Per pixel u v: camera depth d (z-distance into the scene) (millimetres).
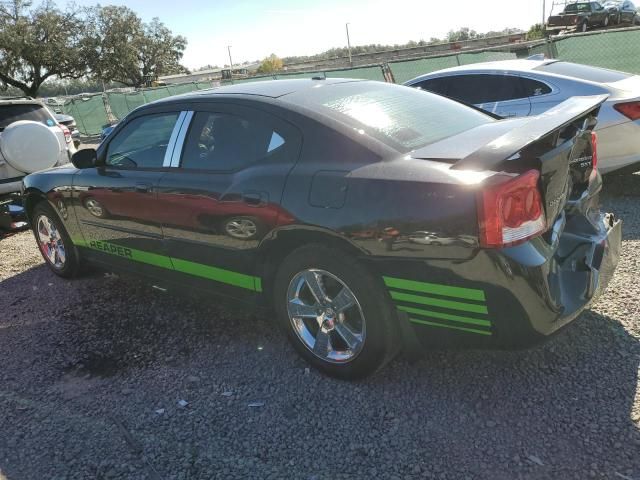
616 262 3154
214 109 3436
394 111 3203
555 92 6090
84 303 4484
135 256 4039
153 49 50375
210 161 3379
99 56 41188
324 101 3172
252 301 3348
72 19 39875
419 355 2881
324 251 2807
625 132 5703
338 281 2850
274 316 3340
